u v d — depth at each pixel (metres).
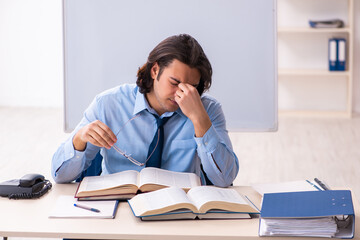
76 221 1.96
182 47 2.18
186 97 2.20
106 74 3.58
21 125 6.48
